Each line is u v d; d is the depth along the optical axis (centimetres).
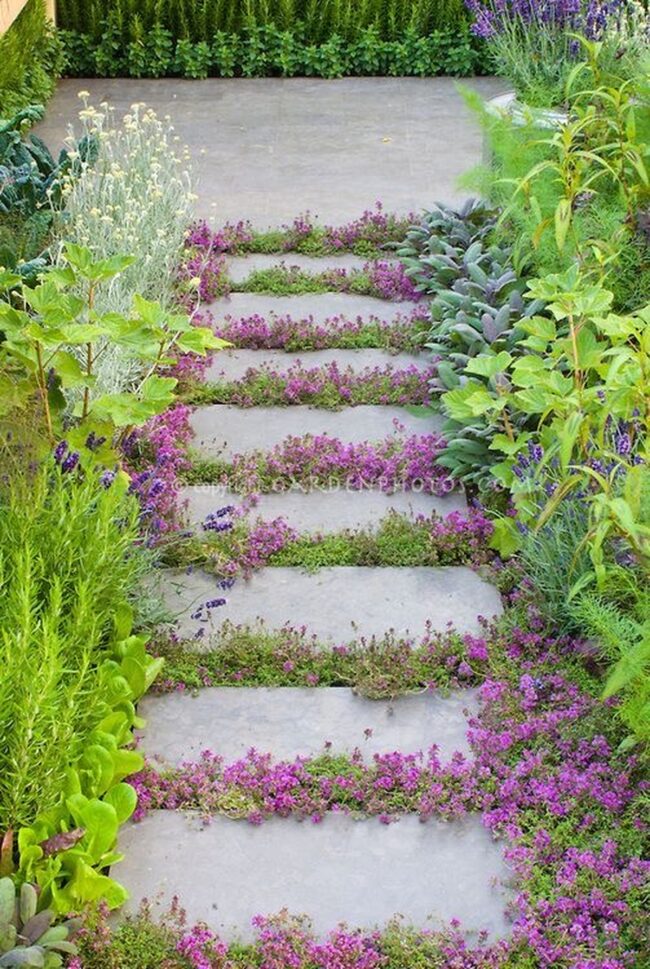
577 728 390
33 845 322
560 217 523
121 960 321
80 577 379
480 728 396
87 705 356
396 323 624
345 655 425
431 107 931
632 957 321
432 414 555
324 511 500
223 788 373
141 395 533
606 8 729
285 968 320
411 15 988
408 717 404
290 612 448
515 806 366
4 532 390
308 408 564
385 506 503
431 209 762
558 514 443
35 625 352
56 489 410
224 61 982
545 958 322
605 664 417
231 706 408
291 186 798
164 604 434
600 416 414
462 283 607
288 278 673
